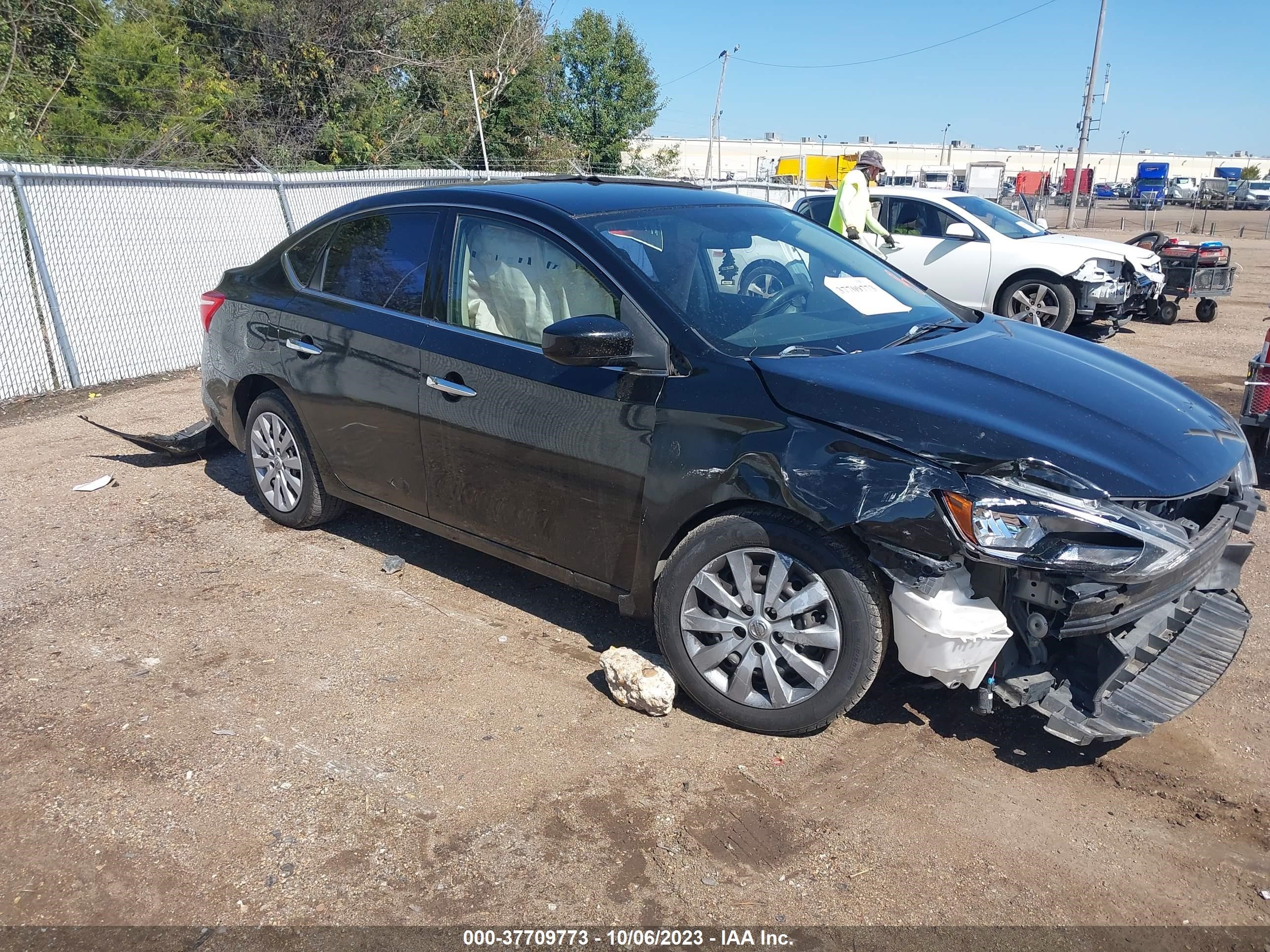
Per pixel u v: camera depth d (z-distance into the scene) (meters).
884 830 2.87
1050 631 2.91
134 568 4.68
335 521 5.25
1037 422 3.04
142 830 2.86
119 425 7.27
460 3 25.45
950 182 52.00
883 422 3.02
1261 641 4.02
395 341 4.20
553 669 3.77
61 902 2.59
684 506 3.30
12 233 7.97
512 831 2.85
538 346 3.76
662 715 3.44
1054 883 2.66
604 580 3.67
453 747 3.26
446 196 4.25
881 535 2.92
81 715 3.44
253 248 10.17
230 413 5.29
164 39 19.36
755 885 2.64
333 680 3.68
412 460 4.23
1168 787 3.08
